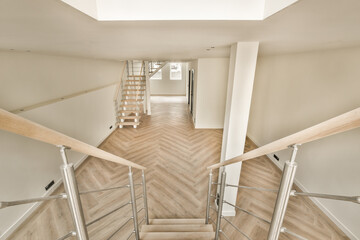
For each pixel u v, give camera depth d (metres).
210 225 2.25
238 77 2.01
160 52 3.04
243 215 2.64
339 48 2.36
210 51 2.90
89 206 2.79
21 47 2.03
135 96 7.12
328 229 2.39
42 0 0.65
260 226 2.46
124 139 5.28
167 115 7.82
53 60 3.20
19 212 2.44
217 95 5.89
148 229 2.21
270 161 4.09
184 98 11.56
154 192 3.13
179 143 5.03
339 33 1.28
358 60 2.14
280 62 3.74
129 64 8.60
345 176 2.32
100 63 5.16
